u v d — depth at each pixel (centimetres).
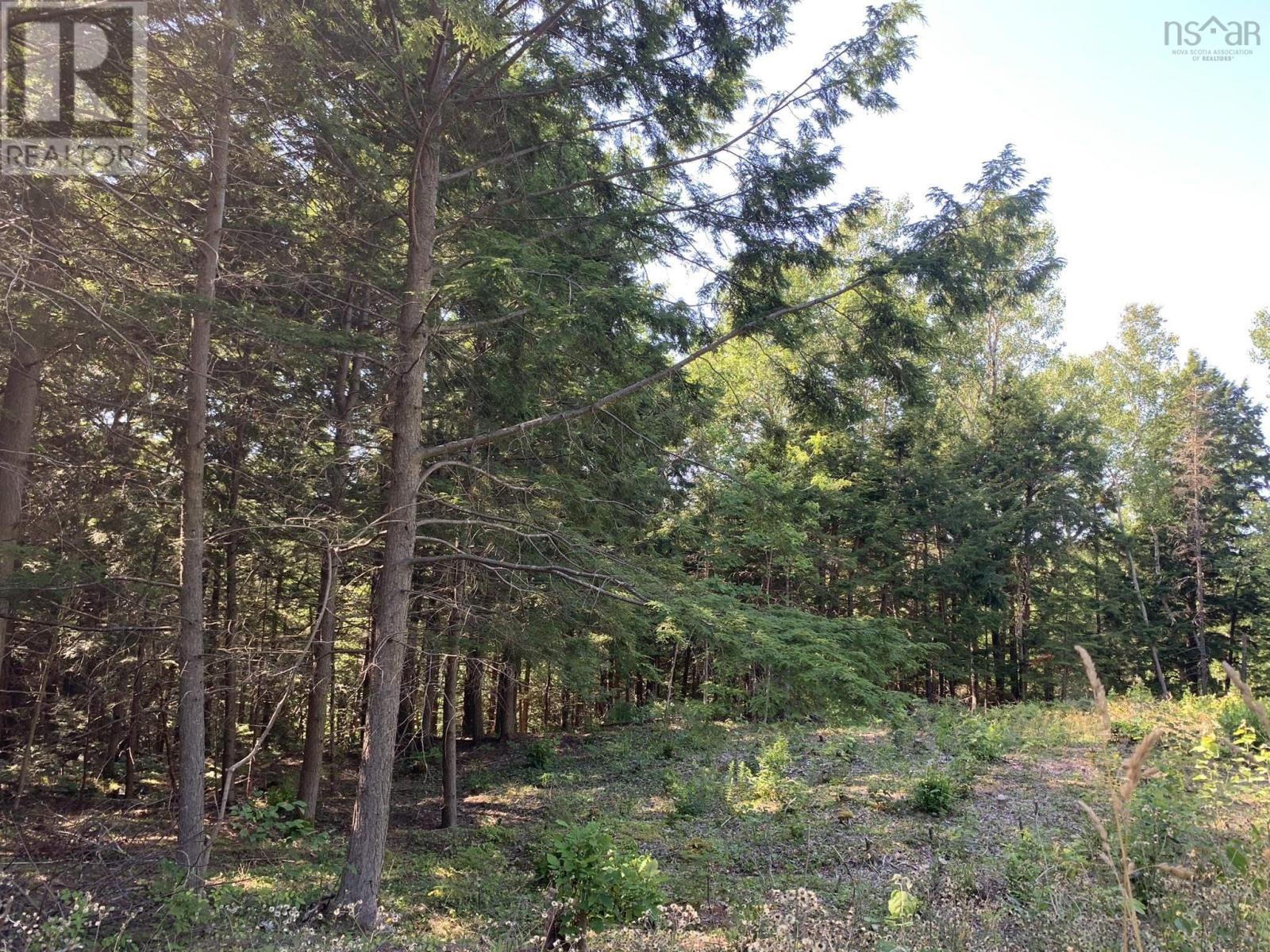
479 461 893
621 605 891
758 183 722
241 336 779
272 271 764
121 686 920
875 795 1055
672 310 745
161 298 589
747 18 685
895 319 707
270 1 560
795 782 1086
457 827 1105
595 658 1187
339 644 1259
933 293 687
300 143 751
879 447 2366
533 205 809
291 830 983
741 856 832
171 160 719
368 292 873
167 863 612
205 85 664
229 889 630
